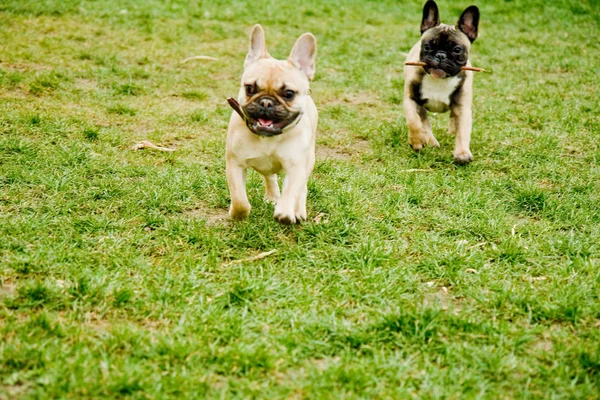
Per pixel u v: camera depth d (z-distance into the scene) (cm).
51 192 312
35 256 284
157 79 409
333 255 293
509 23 568
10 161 324
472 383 260
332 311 276
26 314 270
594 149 356
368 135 363
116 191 315
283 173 330
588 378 261
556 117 384
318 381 258
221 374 260
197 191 318
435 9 354
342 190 321
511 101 404
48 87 384
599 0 643
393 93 409
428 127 358
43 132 344
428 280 288
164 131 357
